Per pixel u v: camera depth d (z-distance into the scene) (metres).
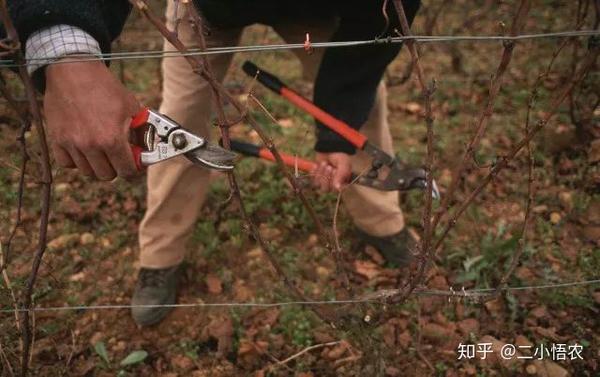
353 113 1.91
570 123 3.14
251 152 2.01
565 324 2.16
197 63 1.16
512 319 2.16
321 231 1.52
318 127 1.94
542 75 1.41
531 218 2.64
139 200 2.79
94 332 2.22
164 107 1.99
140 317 2.21
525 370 2.01
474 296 1.60
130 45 3.96
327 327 2.17
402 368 2.05
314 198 2.80
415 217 2.71
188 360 2.11
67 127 1.18
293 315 2.22
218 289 2.38
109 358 2.13
